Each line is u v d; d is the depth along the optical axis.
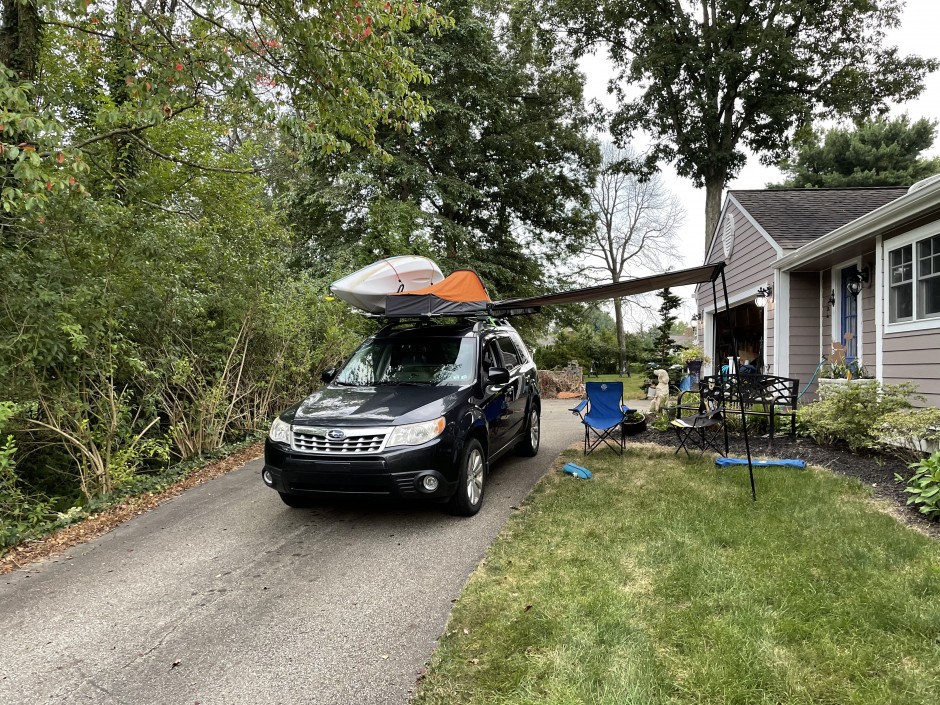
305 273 10.85
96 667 2.88
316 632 3.16
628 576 3.62
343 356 11.00
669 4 22.70
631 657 2.71
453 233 18.09
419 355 6.03
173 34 6.76
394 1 6.57
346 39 6.80
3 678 2.80
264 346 8.99
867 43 21.25
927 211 6.33
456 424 4.87
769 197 13.02
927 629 2.82
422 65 16.69
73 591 3.79
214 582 3.88
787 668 2.57
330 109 7.24
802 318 10.71
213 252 7.53
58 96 6.77
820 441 7.16
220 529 4.96
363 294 7.32
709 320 15.72
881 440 6.11
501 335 7.17
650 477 6.06
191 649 3.02
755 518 4.54
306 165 17.92
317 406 5.10
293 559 4.23
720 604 3.15
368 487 4.49
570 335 33.56
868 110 21.86
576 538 4.32
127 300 6.17
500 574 3.76
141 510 5.59
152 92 6.46
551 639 2.92
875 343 7.99
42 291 4.94
